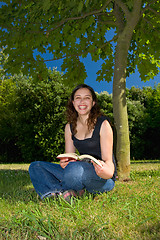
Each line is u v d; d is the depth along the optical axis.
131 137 14.82
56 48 5.45
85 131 2.38
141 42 6.03
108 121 2.34
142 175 4.43
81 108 2.28
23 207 1.96
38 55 5.33
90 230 1.43
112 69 6.46
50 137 12.23
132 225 1.54
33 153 13.02
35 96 12.74
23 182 3.67
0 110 14.77
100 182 2.24
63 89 12.69
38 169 2.25
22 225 1.52
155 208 1.89
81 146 2.37
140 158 15.63
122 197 2.30
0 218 1.64
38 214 1.71
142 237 1.34
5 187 3.11
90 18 5.12
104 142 2.24
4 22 4.75
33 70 5.44
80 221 1.55
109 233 1.41
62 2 4.23
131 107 14.66
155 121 15.32
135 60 6.49
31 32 4.90
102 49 6.35
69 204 1.86
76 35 5.39
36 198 2.31
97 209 1.82
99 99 14.57
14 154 15.30
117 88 4.14
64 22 5.12
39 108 12.39
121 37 4.27
